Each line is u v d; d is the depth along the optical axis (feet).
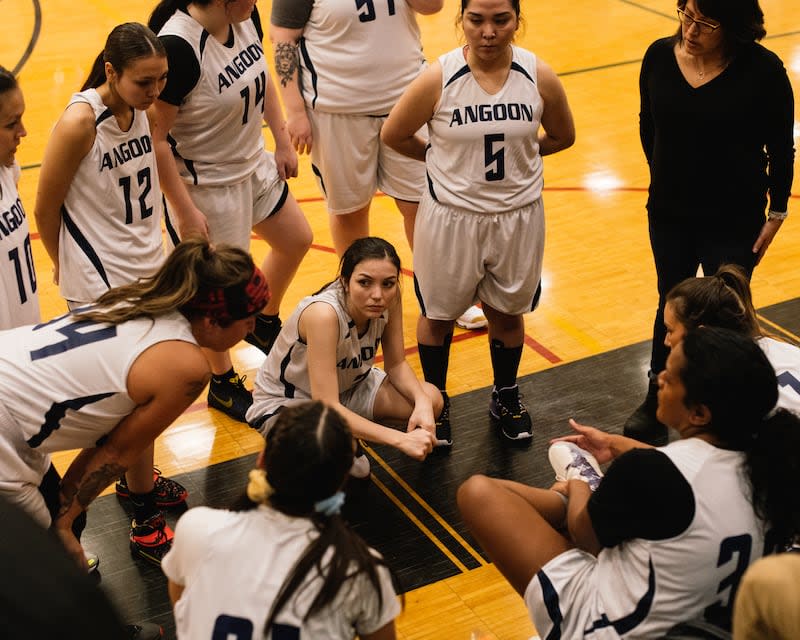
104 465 12.34
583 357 20.65
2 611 2.70
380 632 9.23
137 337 11.68
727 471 9.80
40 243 25.45
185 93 16.98
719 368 9.64
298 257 20.03
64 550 2.91
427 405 15.64
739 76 15.88
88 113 14.55
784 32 41.11
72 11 47.11
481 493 11.70
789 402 12.35
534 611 10.93
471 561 15.07
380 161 21.11
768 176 16.90
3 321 14.08
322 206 27.99
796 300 22.34
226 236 18.74
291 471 8.53
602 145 31.42
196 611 8.84
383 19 19.63
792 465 9.55
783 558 7.48
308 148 20.99
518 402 18.37
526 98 16.16
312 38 20.11
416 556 15.20
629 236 25.82
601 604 10.36
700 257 17.48
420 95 16.24
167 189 17.44
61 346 11.78
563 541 11.39
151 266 16.16
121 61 14.19
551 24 44.37
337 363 15.57
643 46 41.16
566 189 28.53
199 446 18.08
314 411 8.74
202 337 12.28
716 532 9.67
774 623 7.26
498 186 16.43
